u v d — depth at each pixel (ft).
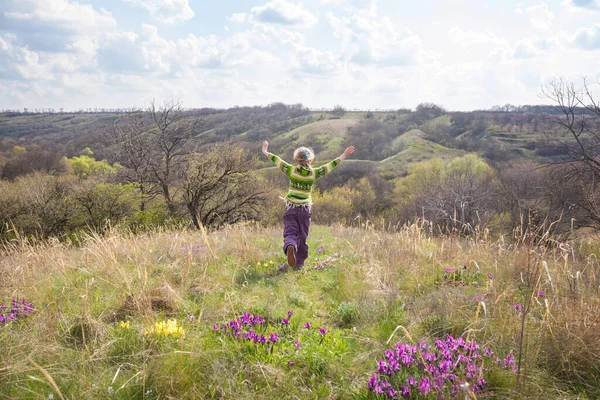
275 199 113.50
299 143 364.99
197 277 15.56
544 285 13.17
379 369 8.50
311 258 22.21
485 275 16.08
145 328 10.08
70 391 7.63
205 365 8.80
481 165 204.95
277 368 8.92
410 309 13.08
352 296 14.49
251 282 15.99
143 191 99.76
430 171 200.85
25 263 15.67
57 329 9.91
